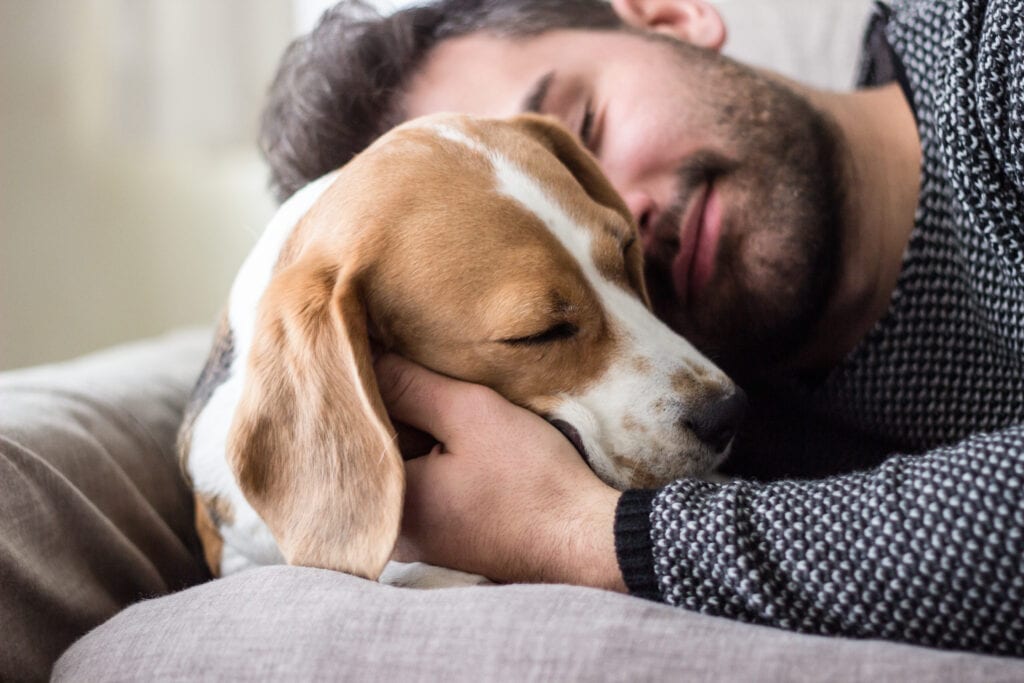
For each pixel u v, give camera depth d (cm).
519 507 111
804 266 155
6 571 114
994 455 88
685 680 79
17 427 137
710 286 157
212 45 300
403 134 133
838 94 170
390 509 109
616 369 126
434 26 176
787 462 159
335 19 186
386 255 122
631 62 165
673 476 125
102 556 132
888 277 158
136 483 154
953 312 136
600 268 130
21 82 287
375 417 110
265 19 307
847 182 158
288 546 113
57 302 302
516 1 175
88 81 298
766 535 93
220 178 323
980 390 134
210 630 98
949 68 122
